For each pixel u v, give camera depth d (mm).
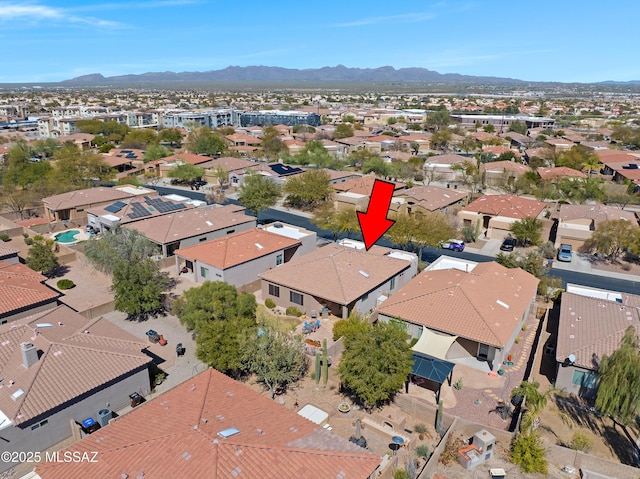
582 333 35594
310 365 36000
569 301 41219
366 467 22000
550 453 26656
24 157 104000
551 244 62562
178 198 79625
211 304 35562
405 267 48125
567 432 29500
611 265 60000
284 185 87312
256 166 106625
